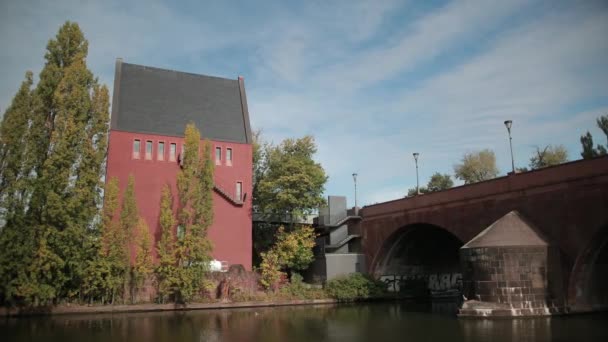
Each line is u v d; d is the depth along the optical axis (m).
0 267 28.28
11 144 30.56
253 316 29.41
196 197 35.88
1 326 24.45
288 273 45.41
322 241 46.03
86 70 32.91
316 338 20.11
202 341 19.44
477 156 66.12
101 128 33.25
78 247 30.98
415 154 41.41
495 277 25.47
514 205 29.39
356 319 27.11
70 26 33.72
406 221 39.34
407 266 44.78
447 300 41.94
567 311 25.48
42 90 32.06
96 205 32.59
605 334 19.12
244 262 40.75
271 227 48.75
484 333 20.14
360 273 42.47
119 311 32.16
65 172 30.58
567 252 25.88
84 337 20.53
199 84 46.28
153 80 44.09
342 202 47.28
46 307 30.50
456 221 34.06
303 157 46.00
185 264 34.84
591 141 42.34
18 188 29.61
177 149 40.88
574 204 25.70
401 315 28.95
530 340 18.03
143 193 38.75
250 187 42.91
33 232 29.31
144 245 34.03
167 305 33.62
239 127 45.03
